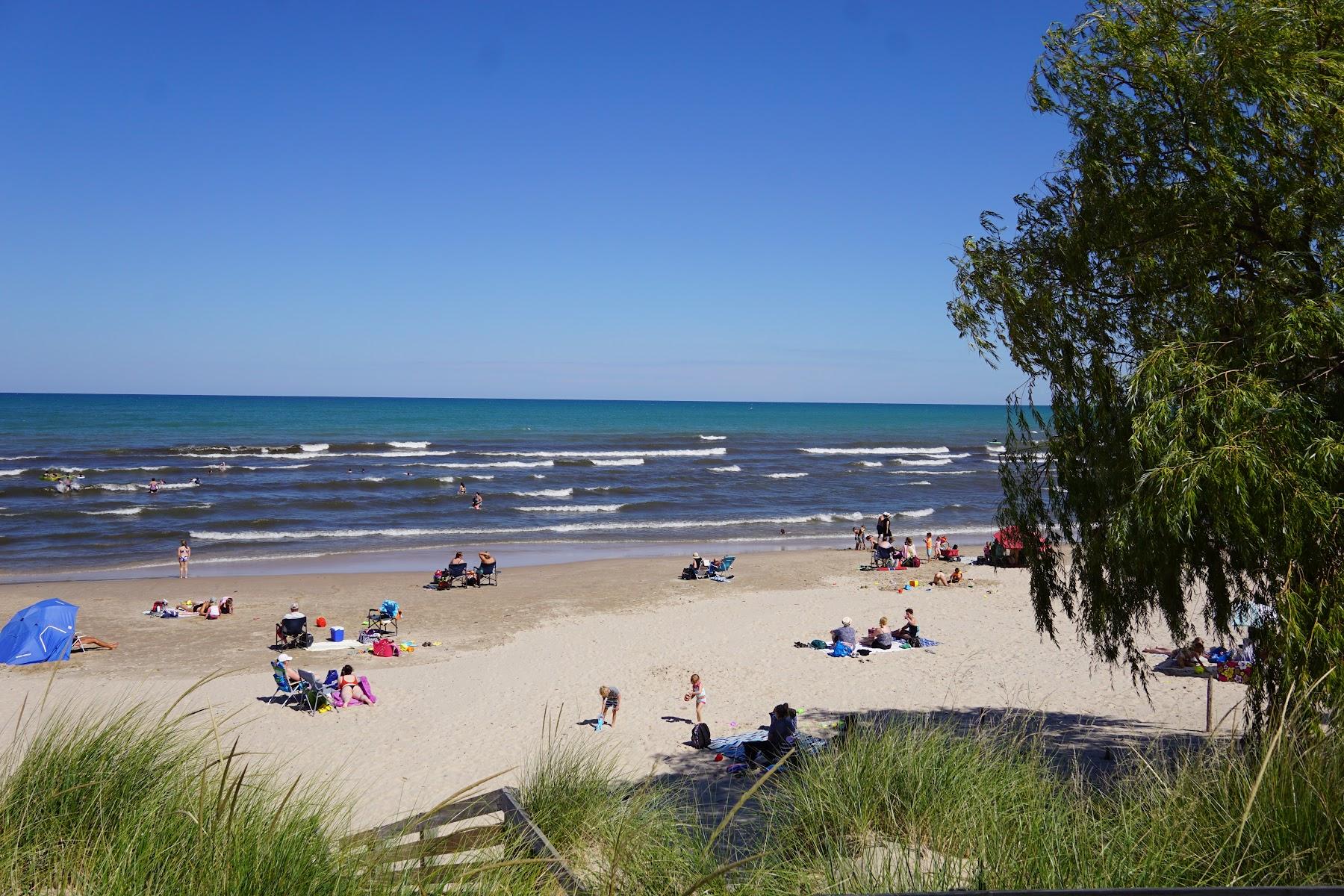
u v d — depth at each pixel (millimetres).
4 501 46062
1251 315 7070
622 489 55156
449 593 28234
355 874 3006
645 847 4289
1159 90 7852
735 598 27391
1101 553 8289
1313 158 7078
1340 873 3121
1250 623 7312
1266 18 7035
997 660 19078
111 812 3521
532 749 14016
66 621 20000
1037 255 8719
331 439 91938
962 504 53000
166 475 57281
